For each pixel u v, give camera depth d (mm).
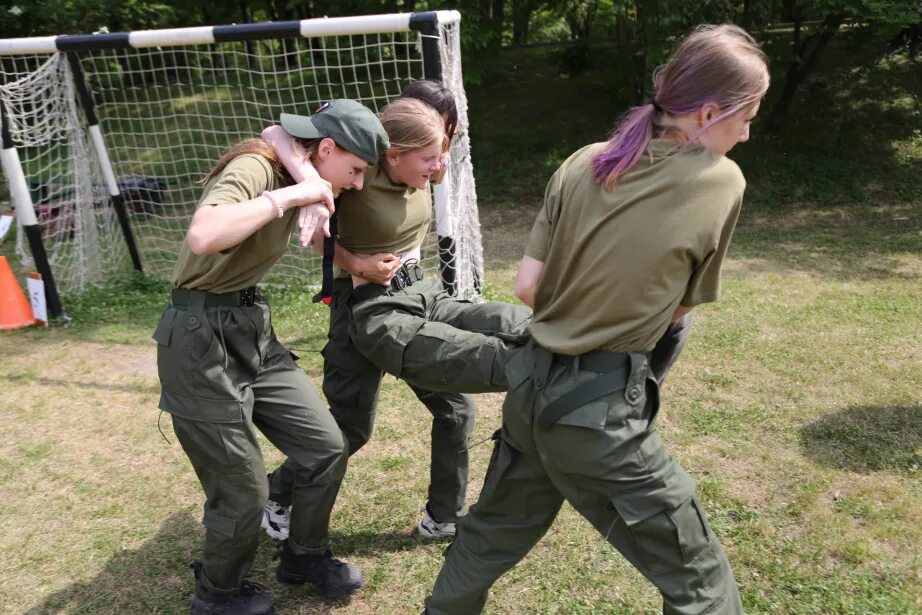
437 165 2275
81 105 5871
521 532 1978
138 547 2898
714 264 1710
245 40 4656
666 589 1775
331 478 2342
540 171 10672
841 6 8766
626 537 1806
